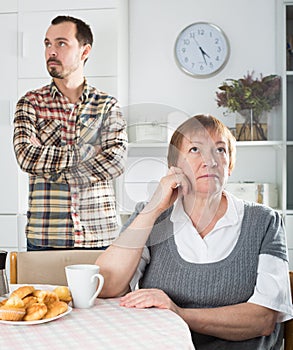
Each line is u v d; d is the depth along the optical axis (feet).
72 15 10.00
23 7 10.09
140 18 11.20
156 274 4.75
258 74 10.92
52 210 6.65
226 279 4.58
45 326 3.76
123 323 3.82
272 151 10.86
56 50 8.06
